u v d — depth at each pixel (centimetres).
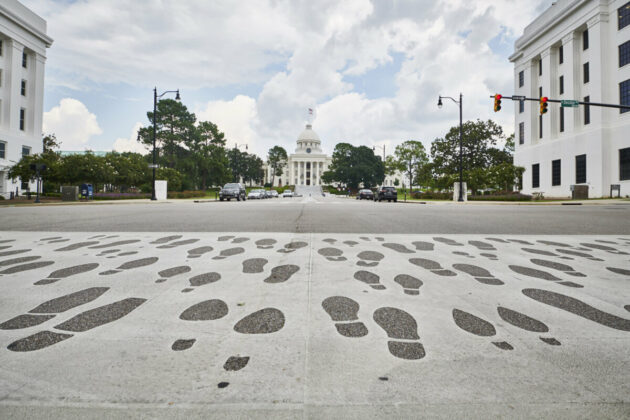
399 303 277
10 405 147
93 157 3019
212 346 201
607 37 2638
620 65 2548
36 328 224
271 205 1959
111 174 3105
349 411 145
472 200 3039
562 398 155
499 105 1703
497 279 350
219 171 5666
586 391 160
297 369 177
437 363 185
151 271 369
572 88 2914
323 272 367
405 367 180
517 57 3762
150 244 533
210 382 165
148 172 3875
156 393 157
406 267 395
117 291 301
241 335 216
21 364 179
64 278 342
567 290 316
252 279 339
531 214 1192
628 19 2481
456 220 949
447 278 352
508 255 469
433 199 3631
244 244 533
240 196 3331
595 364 184
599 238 626
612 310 266
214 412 144
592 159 2691
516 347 204
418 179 5122
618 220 959
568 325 237
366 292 303
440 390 160
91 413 143
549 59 3212
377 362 185
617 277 362
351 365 182
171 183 4044
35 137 3619
